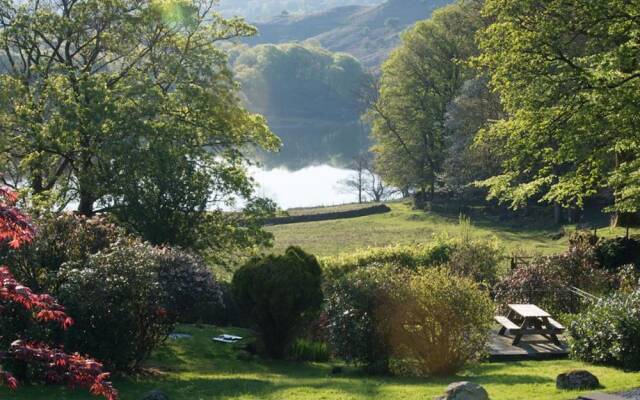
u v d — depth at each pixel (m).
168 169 29.75
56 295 16.75
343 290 18.48
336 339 18.30
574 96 21.77
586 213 59.78
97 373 6.25
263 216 35.78
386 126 79.56
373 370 17.97
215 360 21.28
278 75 167.00
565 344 20.98
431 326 17.23
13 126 33.97
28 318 15.43
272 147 39.75
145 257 17.81
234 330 26.06
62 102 31.91
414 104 77.56
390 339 17.88
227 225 34.28
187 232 29.94
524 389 13.94
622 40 22.89
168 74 37.44
